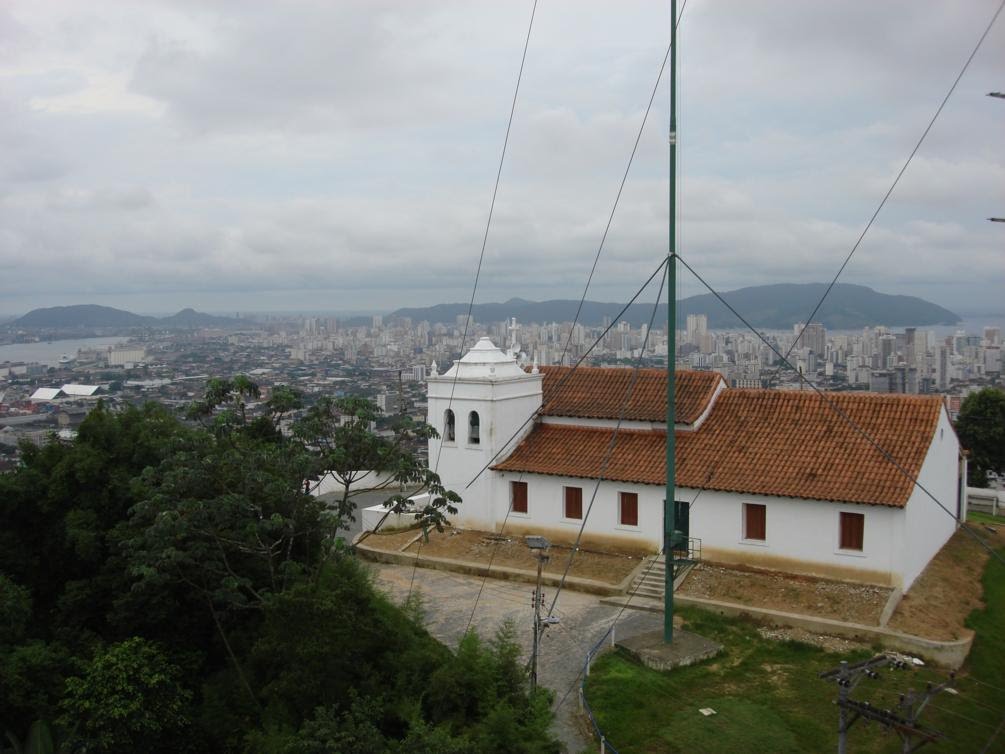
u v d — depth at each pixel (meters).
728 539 30.41
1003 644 26.19
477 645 23.06
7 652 24.61
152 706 23.28
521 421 36.47
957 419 50.22
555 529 33.94
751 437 32.31
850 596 27.39
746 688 22.98
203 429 26.47
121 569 26.91
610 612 28.12
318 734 18.98
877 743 20.42
